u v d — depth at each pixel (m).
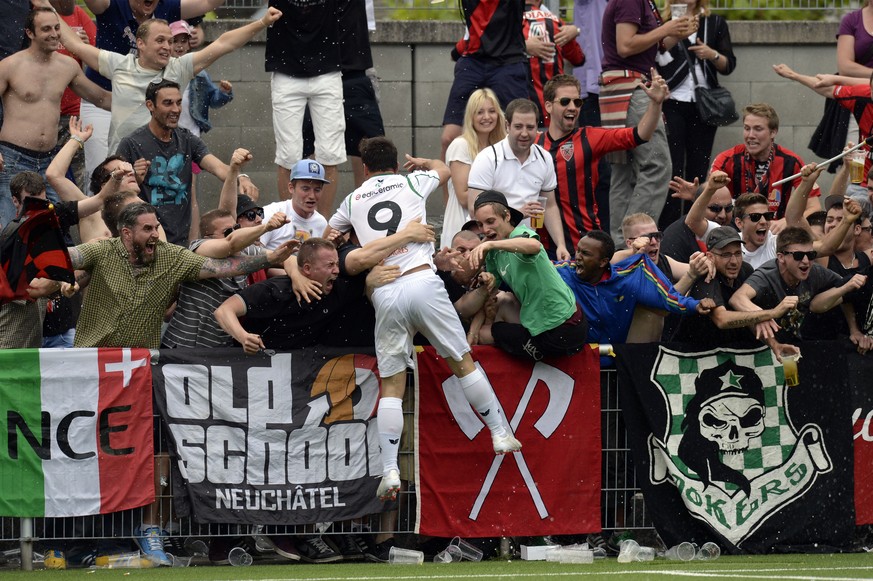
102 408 27.12
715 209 35.31
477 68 39.81
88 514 26.98
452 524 28.05
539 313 27.80
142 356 27.36
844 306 30.30
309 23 38.84
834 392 29.30
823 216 34.62
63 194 32.94
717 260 29.59
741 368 29.02
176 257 27.84
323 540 28.61
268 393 27.75
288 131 39.25
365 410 28.09
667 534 28.53
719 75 46.53
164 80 33.69
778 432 29.03
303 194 32.25
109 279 27.67
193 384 27.48
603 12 43.62
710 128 42.78
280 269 31.14
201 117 40.50
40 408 26.92
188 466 27.30
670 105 42.19
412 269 27.86
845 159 37.78
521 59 40.03
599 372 28.67
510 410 28.33
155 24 36.81
